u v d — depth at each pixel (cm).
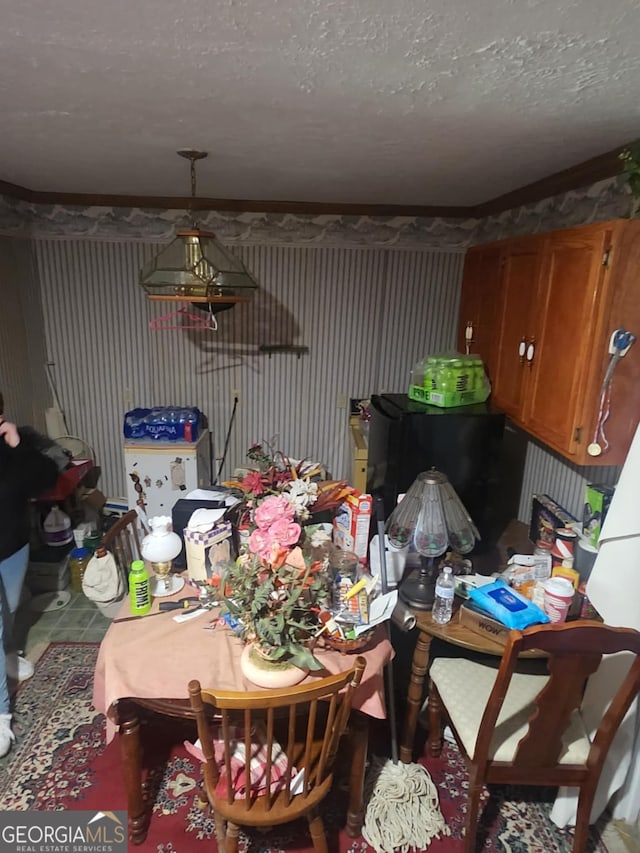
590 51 108
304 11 93
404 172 233
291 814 150
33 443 287
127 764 172
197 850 179
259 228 336
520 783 167
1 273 305
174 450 324
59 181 284
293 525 161
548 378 199
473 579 204
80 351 355
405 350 358
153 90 138
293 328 353
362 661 143
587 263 171
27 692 242
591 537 205
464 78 124
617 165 196
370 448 296
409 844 183
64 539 312
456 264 344
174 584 199
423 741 223
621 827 191
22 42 110
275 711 166
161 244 338
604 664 178
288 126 168
